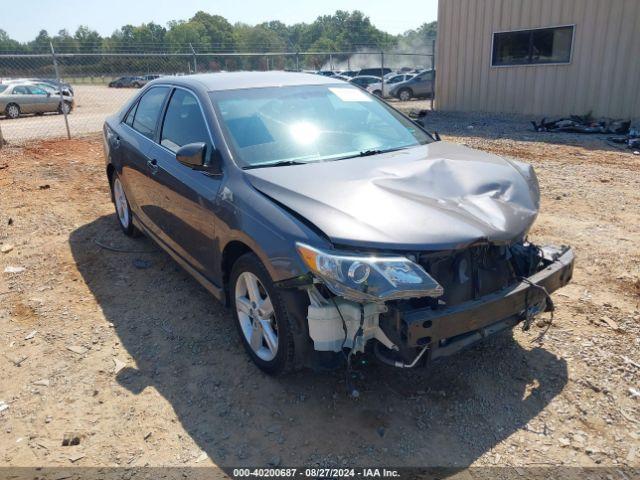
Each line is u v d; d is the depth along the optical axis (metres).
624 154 10.00
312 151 3.67
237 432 2.86
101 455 2.72
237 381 3.27
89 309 4.20
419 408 3.01
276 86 4.24
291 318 2.88
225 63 33.41
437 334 2.64
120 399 3.13
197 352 3.59
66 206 6.80
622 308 3.96
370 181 3.14
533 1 15.39
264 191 3.14
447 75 18.08
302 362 2.95
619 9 13.85
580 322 3.79
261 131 3.72
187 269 4.13
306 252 2.71
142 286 4.57
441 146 4.09
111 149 5.38
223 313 4.10
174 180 3.96
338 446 2.75
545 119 14.64
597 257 4.88
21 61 23.67
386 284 2.53
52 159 9.56
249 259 3.14
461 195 3.09
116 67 25.69
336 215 2.79
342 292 2.57
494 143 11.65
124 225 5.69
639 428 2.82
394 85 26.83
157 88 4.89
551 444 2.73
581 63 14.82
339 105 4.23
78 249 5.39
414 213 2.82
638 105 14.07
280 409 3.03
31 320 4.04
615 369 3.27
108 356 3.56
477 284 2.88
